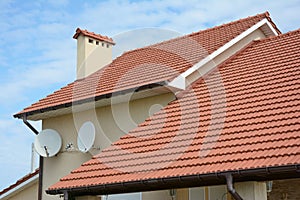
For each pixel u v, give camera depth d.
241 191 10.97
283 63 15.17
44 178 17.11
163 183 11.45
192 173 10.98
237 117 12.77
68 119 17.11
